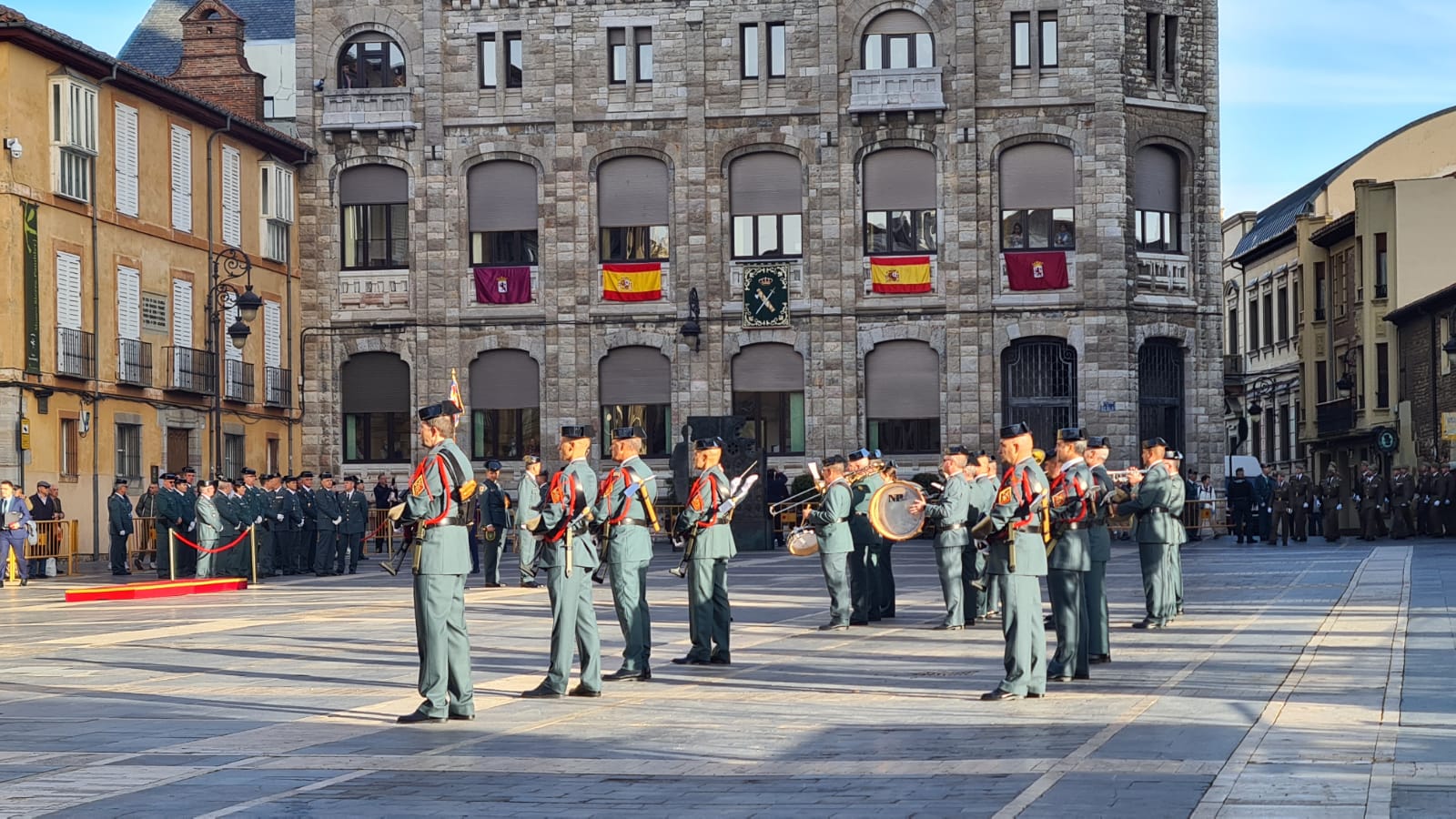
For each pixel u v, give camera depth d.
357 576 41.94
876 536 25.11
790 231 55.28
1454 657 18.39
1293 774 11.35
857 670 18.72
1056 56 54.31
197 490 42.50
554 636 16.61
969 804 10.77
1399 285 68.44
